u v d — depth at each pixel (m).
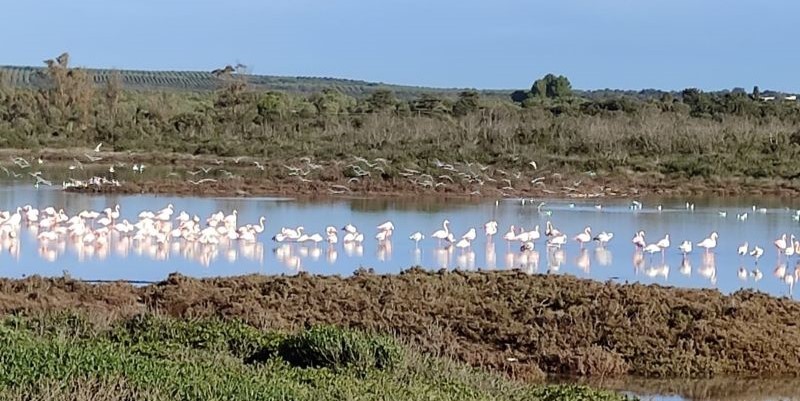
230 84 109.75
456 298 27.88
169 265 37.50
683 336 25.67
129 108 104.50
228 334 20.80
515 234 45.41
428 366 20.20
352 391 16.64
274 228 48.34
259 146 88.38
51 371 15.01
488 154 80.88
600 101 107.88
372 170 71.94
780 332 26.12
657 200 64.81
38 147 87.62
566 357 24.31
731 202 64.12
